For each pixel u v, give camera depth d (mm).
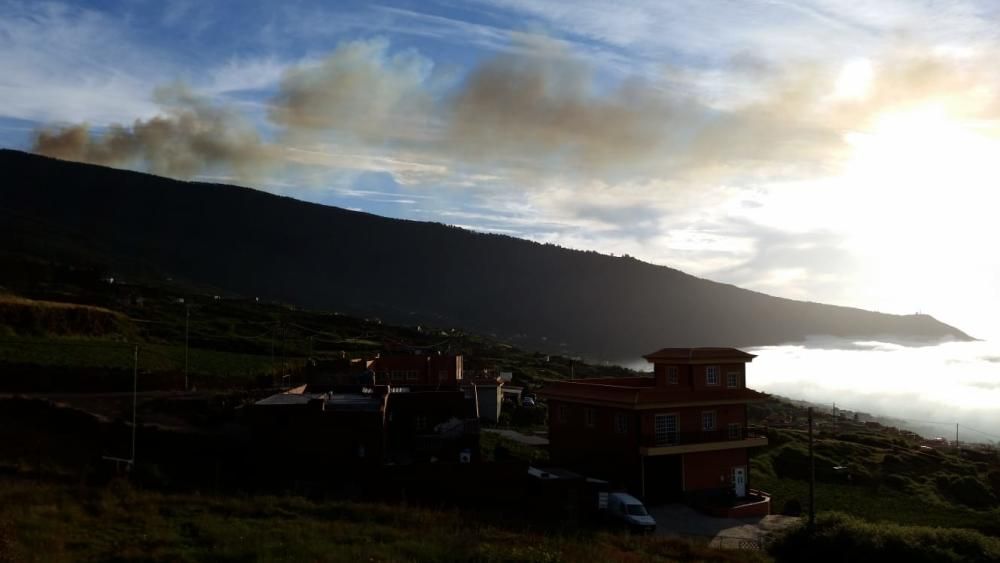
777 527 43062
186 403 51094
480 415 72312
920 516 51812
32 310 72375
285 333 100438
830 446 71625
